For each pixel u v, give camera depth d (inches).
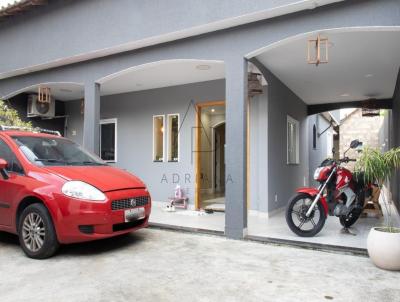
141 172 326.0
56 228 146.7
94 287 118.6
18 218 159.8
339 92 336.5
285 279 126.7
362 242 178.5
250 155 267.7
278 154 285.6
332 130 695.7
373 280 125.9
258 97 264.5
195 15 195.9
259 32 184.1
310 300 109.0
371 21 156.9
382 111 470.3
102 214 148.2
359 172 180.2
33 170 159.6
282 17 177.5
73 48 251.0
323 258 152.2
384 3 154.6
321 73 268.5
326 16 166.1
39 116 363.3
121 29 226.7
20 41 286.2
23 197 155.2
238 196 185.9
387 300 109.3
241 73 188.9
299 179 360.8
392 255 133.0
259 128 262.8
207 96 290.4
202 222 230.5
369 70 259.6
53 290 115.9
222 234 191.2
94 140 249.4
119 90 331.0
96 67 250.5
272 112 269.9
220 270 135.9
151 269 136.9
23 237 154.2
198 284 121.7
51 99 370.3
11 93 304.2
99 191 151.7
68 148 193.6
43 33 270.2
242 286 120.1
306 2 163.5
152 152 319.6
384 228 144.8
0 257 153.4
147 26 214.5
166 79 286.8
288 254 157.9
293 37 174.6
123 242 178.4
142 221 172.4
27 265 142.0
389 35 190.2
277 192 281.1
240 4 181.0
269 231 205.6
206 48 201.5
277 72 266.2
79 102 377.4
